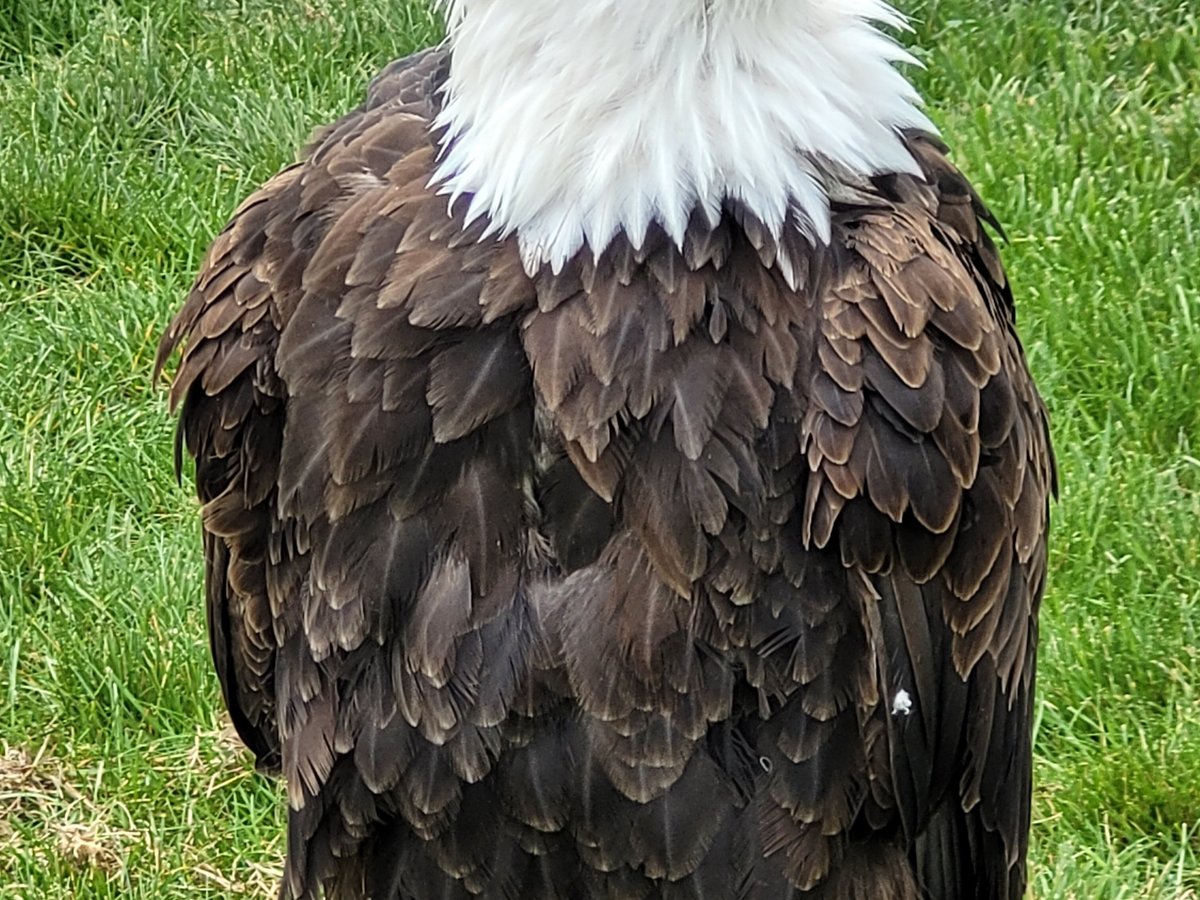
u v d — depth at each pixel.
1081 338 6.18
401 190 3.15
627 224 2.98
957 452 3.08
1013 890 3.67
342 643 3.19
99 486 6.06
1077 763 5.04
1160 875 4.79
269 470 3.37
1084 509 5.59
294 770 3.36
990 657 3.34
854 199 3.13
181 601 5.57
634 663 3.07
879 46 3.18
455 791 3.21
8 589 5.67
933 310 3.08
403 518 3.11
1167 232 6.58
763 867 3.21
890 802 3.25
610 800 3.18
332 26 8.07
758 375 3.01
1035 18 8.01
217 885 4.88
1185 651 5.21
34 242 7.09
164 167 7.47
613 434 3.02
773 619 3.09
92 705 5.34
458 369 3.05
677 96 2.95
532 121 2.98
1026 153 6.96
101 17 8.19
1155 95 7.57
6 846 5.02
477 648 3.12
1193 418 5.95
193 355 3.40
